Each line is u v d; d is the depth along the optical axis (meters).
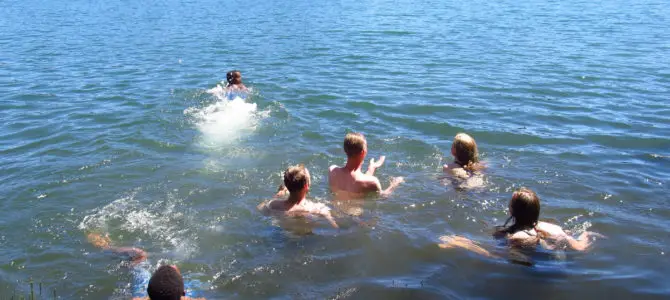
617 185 6.53
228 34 20.33
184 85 12.06
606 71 13.25
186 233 5.44
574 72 13.19
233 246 5.18
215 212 5.91
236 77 11.16
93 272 4.75
